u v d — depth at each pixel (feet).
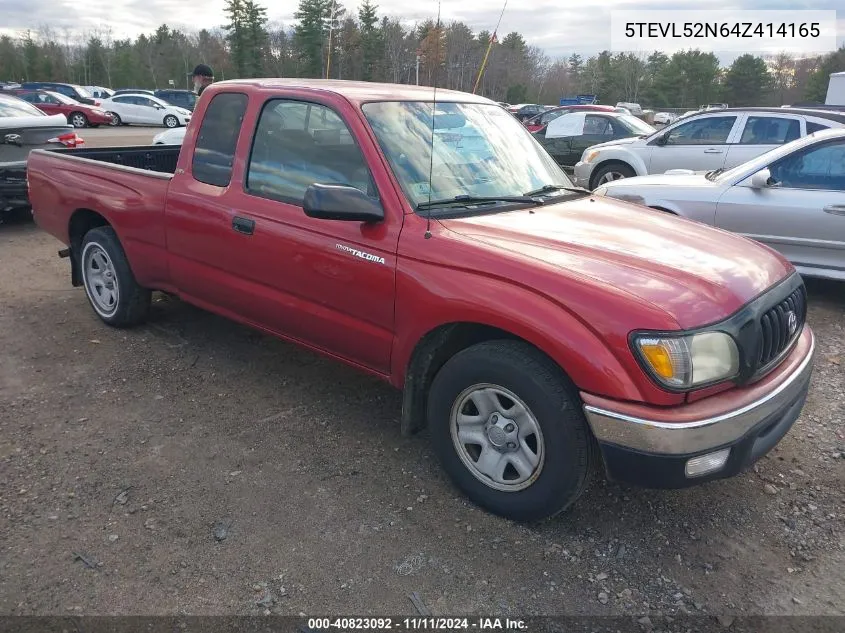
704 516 10.19
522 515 9.61
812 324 18.52
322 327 11.64
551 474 9.05
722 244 10.71
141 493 10.39
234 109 12.94
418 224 10.19
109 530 9.55
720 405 8.41
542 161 13.52
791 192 19.43
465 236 9.84
